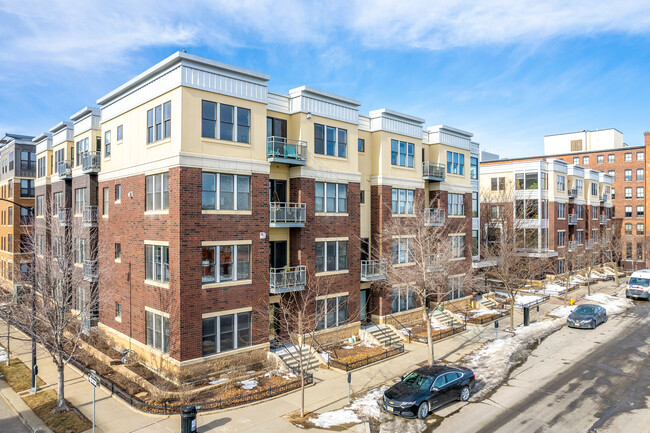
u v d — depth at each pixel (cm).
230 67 2048
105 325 2500
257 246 2141
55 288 1850
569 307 3734
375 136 2870
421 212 2828
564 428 1537
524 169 4856
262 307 2152
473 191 3909
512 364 2258
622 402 1764
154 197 2088
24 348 2545
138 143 2208
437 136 3325
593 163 7200
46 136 3544
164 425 1541
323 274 2484
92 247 2705
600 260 6219
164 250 2005
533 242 4766
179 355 1873
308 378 1958
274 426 1535
